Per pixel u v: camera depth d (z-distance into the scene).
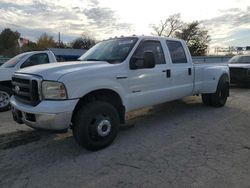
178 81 6.00
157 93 5.41
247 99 8.96
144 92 5.12
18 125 5.96
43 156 4.19
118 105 4.76
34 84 3.97
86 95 4.22
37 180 3.42
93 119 4.20
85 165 3.82
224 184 3.21
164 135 5.10
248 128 5.48
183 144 4.58
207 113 6.84
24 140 4.93
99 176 3.48
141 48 5.14
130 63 4.82
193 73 6.47
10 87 7.70
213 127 5.58
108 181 3.35
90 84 4.14
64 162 3.94
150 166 3.74
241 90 11.53
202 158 3.97
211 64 7.30
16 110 4.32
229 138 4.86
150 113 6.93
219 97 7.40
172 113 6.89
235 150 4.27
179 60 6.14
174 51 6.04
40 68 4.23
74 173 3.59
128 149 4.39
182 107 7.58
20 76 4.26
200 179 3.34
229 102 8.40
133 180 3.36
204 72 6.86
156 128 5.57
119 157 4.07
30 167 3.80
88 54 5.51
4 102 7.59
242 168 3.62
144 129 5.52
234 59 13.81
